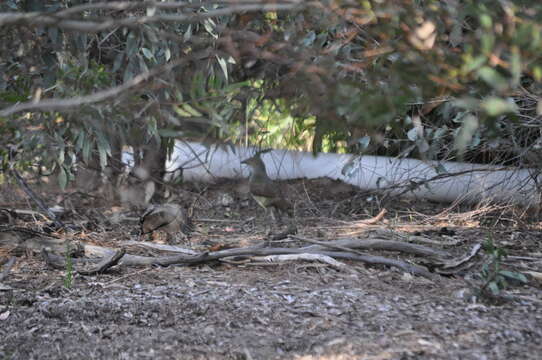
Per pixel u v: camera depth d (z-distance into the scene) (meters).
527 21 4.82
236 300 9.04
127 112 7.55
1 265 10.80
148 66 11.68
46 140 11.02
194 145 16.91
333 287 9.59
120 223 13.91
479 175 14.84
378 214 14.58
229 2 5.28
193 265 10.68
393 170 15.55
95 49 12.82
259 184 12.94
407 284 9.82
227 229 13.60
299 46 6.73
